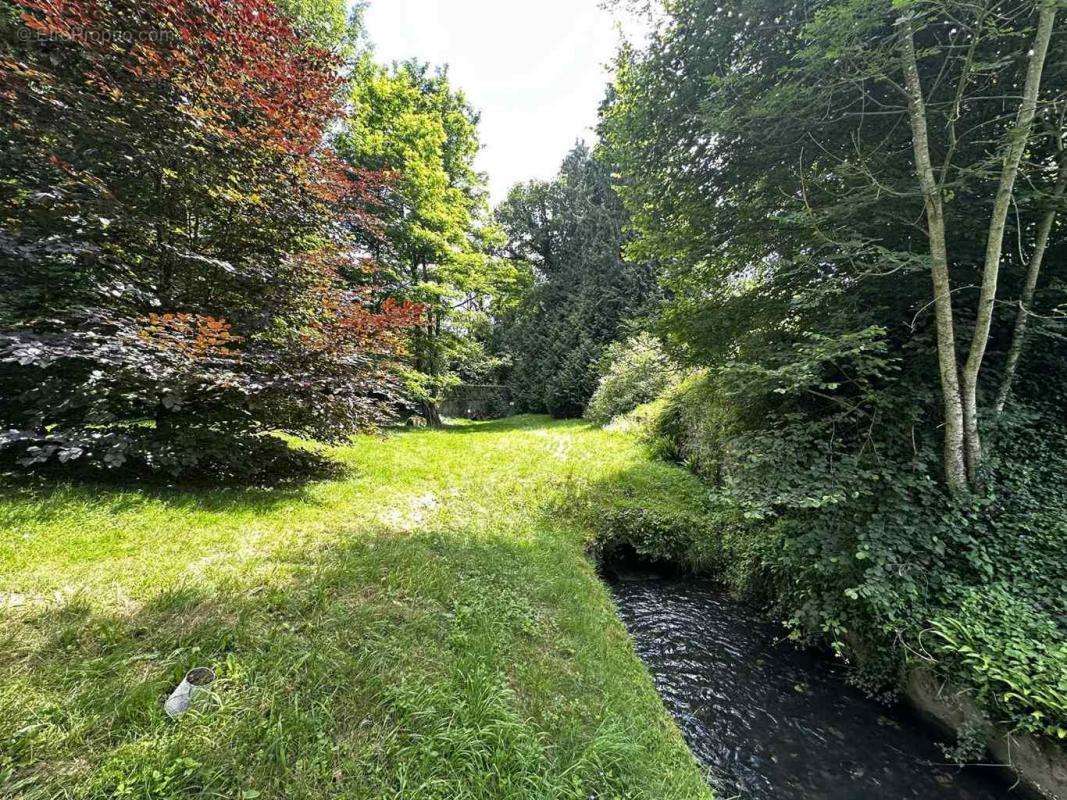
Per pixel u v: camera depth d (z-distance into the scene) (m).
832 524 3.42
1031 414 3.47
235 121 4.20
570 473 7.00
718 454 6.20
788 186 4.75
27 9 3.44
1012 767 2.42
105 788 1.27
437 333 13.11
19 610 1.89
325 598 2.42
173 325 3.38
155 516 3.04
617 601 4.39
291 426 4.70
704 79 4.43
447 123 13.30
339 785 1.45
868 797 2.40
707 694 3.15
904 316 4.12
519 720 1.93
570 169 21.28
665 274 6.30
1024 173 3.37
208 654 1.87
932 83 3.87
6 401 3.44
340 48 10.96
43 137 3.49
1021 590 2.81
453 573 3.16
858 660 3.32
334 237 5.00
